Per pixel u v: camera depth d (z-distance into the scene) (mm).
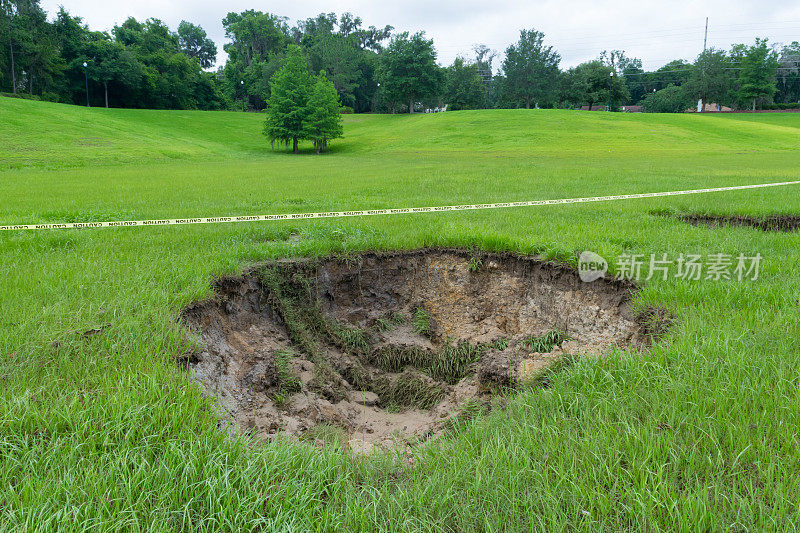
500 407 4238
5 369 3807
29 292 5387
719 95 82250
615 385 3910
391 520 2738
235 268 6379
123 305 5004
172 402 3518
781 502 2586
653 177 17016
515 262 7273
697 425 3309
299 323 6598
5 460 2930
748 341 4328
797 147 41250
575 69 85062
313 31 106688
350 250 7543
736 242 7410
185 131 56531
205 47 112375
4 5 64875
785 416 3344
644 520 2582
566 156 34969
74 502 2699
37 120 44094
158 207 11789
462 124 57375
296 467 3223
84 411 3270
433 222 9055
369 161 34594
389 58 73438
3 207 11633
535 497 2816
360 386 6133
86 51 70688
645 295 5629
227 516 2707
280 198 13375
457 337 7035
